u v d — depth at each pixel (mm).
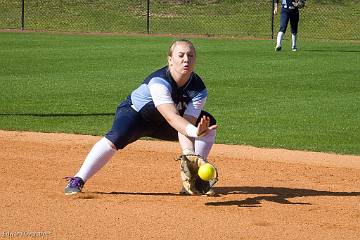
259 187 19984
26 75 47000
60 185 19500
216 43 73812
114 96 38906
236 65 53562
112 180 20391
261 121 32219
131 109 18188
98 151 18344
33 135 28094
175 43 17375
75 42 72562
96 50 64188
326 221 16172
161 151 25266
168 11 95688
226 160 24125
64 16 93938
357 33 86375
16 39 75062
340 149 26500
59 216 16141
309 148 26594
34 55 59500
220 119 32594
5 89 40969
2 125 30312
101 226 15398
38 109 34688
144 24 91062
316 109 35531
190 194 18516
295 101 37844
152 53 61594
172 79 17422
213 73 48781
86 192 18531
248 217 16328
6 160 23078
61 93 39781
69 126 30375
